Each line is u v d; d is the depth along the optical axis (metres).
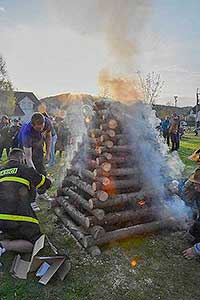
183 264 3.43
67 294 2.88
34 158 5.21
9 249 3.47
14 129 9.45
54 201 4.95
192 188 4.05
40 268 3.17
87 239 3.66
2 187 3.53
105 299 2.82
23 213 3.51
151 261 3.48
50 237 4.03
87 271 3.26
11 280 3.07
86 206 3.96
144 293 2.92
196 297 2.88
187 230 4.12
